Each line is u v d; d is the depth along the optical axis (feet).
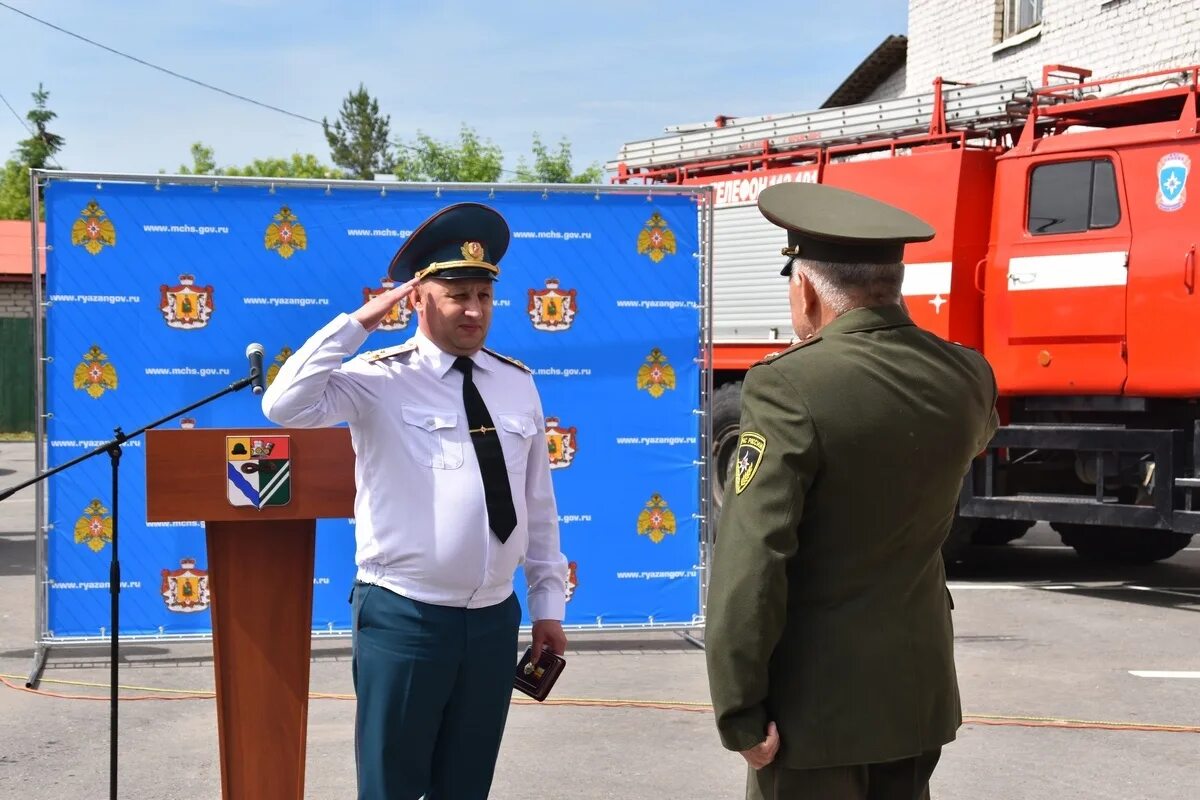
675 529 20.86
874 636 7.75
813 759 7.65
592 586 20.70
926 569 8.09
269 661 10.34
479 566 9.32
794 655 7.77
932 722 8.00
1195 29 35.60
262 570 10.32
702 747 15.93
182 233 19.42
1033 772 15.05
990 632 22.41
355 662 9.60
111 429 19.43
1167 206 23.61
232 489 9.98
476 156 161.17
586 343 20.47
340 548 20.07
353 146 273.13
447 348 9.68
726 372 32.35
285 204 19.60
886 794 8.21
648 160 34.83
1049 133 26.86
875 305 8.07
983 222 26.55
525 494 10.10
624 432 20.63
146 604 19.63
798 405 7.59
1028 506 25.17
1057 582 27.58
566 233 20.31
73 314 19.26
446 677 9.34
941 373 7.98
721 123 33.53
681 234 20.57
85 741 15.98
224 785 10.33
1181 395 23.40
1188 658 20.48
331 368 9.07
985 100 26.35
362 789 9.51
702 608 20.94
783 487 7.50
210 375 19.56
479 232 9.64
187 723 16.78
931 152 27.07
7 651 20.88
